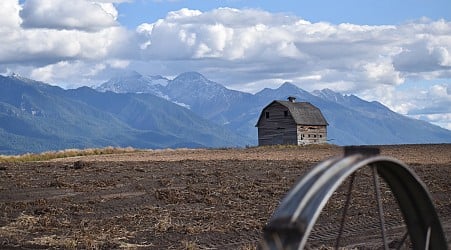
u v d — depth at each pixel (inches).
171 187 1155.9
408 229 354.9
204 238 711.7
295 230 264.4
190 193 1058.1
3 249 655.1
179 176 1317.7
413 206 348.5
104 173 1385.3
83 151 2856.8
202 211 902.4
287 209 274.1
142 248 665.0
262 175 1353.3
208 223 804.0
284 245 264.2
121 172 1409.9
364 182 1194.6
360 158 303.1
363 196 1015.0
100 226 785.6
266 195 1053.2
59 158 2524.6
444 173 1386.6
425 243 344.5
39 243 684.7
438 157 2087.8
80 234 730.8
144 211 900.0
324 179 282.8
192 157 2255.2
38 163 1737.2
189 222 816.3
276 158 2084.2
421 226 350.3
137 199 1008.9
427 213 346.6
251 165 1624.0
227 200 1000.2
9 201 996.6
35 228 773.3
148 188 1141.7
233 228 764.0
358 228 756.6
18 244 680.4
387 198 994.7
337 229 750.5
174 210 910.4
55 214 884.0
